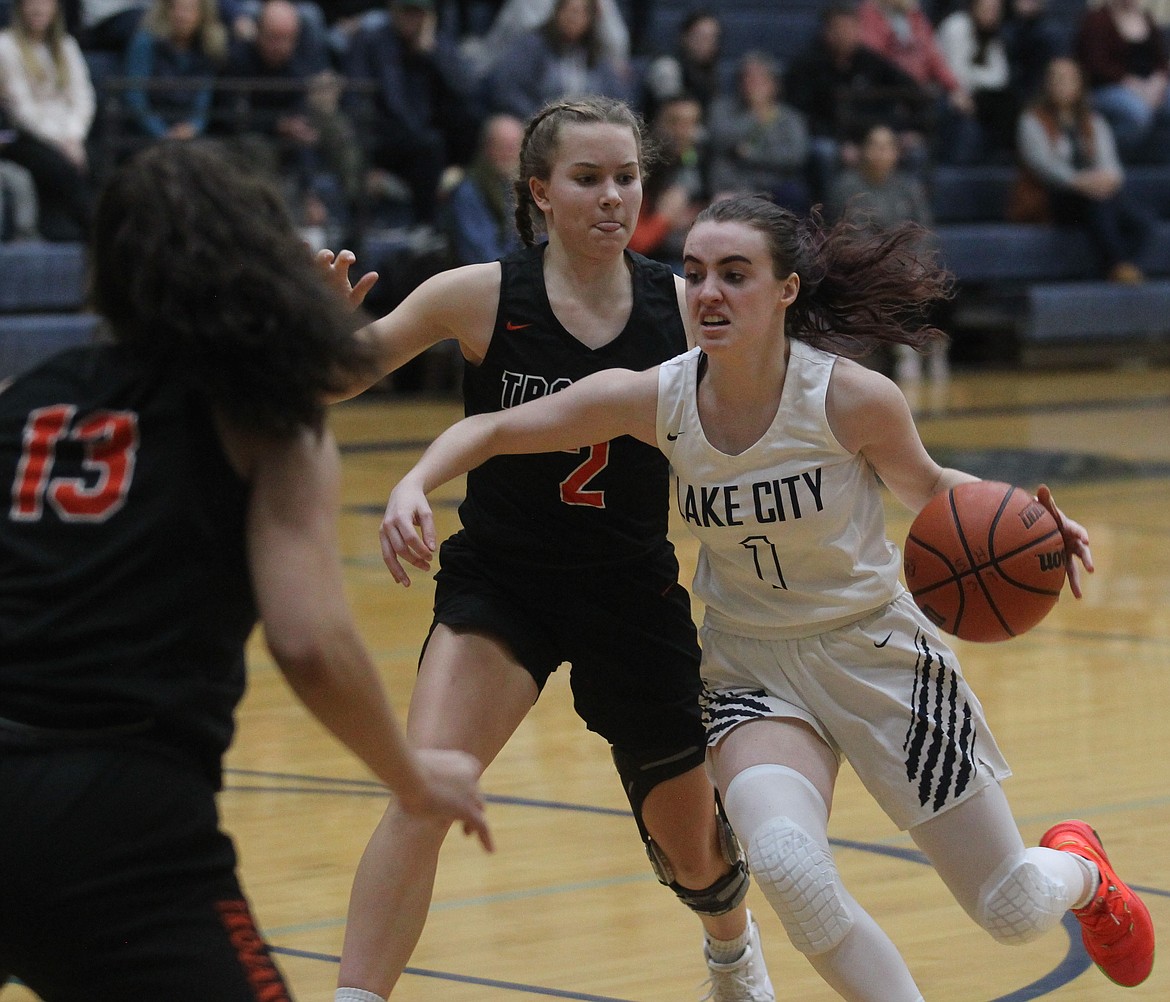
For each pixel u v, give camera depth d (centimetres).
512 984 1062
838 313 964
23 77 3694
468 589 1016
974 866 927
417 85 4181
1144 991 1047
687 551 2473
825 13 4681
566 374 1027
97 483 627
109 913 600
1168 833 1341
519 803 1457
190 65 3894
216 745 637
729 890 1028
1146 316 4984
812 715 945
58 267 3756
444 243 3794
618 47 4275
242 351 617
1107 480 3139
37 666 613
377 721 632
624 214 1007
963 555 955
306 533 627
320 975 1067
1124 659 1950
